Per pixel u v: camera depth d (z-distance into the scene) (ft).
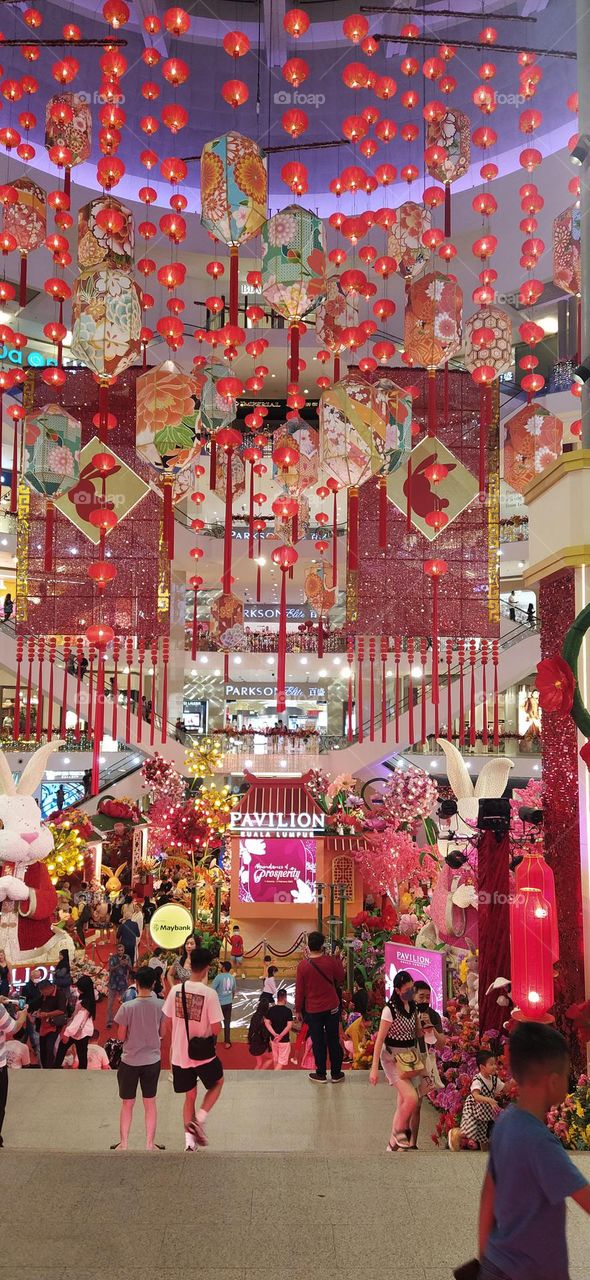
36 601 36.83
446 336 18.48
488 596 35.99
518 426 21.22
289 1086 21.53
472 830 31.27
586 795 18.17
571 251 20.39
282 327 68.13
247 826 50.26
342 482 18.94
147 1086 16.87
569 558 18.25
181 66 18.97
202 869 55.26
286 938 48.42
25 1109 19.71
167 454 17.38
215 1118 19.22
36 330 61.46
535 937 16.85
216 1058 16.90
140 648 37.01
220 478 25.98
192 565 68.13
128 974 34.14
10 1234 10.76
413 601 36.06
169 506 17.92
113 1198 11.84
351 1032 28.14
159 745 63.46
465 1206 11.70
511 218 61.87
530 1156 6.69
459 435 35.45
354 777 65.36
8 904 37.22
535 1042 7.03
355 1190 12.19
